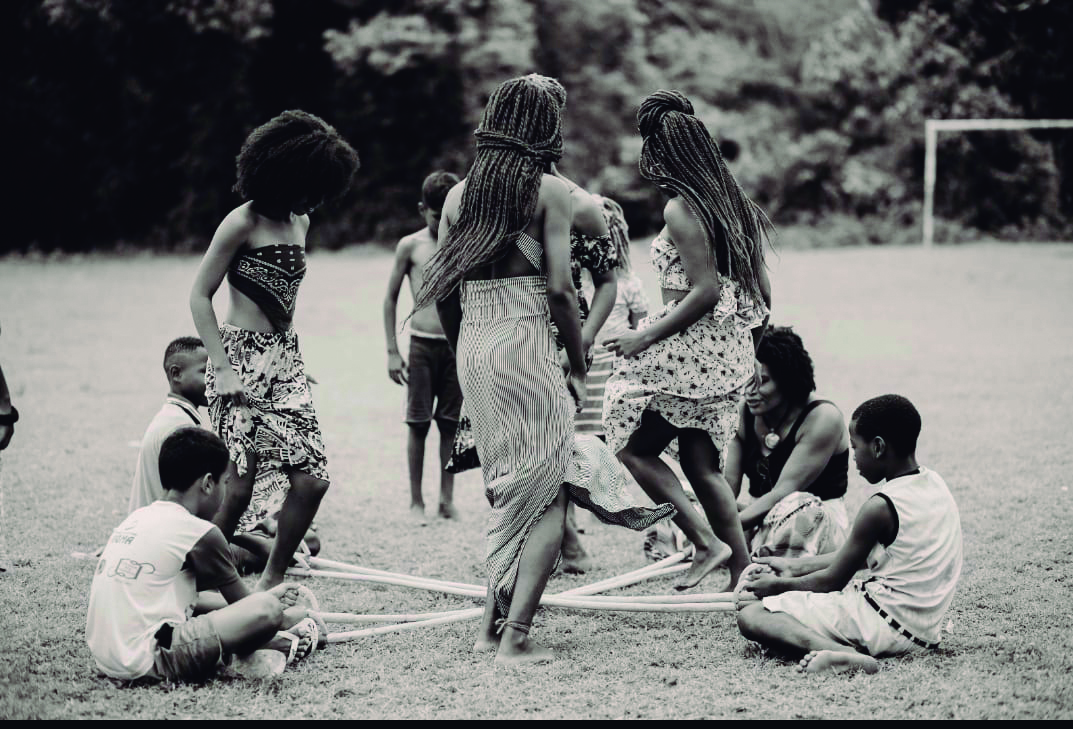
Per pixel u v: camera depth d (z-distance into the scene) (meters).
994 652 3.86
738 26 34.00
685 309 4.39
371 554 5.50
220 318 14.68
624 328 5.76
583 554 5.27
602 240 4.40
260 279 4.50
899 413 3.83
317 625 4.08
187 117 26.75
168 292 17.83
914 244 26.66
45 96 25.92
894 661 3.78
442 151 27.94
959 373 10.16
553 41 29.25
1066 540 5.30
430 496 6.75
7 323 14.11
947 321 13.73
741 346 4.56
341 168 4.50
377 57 26.14
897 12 29.17
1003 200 27.36
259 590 4.59
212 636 3.58
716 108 30.22
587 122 29.16
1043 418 8.19
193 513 3.87
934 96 27.84
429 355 6.19
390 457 7.71
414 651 4.00
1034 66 26.56
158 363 11.39
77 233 26.94
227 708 3.41
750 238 4.48
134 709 3.40
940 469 6.76
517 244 3.96
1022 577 4.77
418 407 6.20
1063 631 4.09
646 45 31.25
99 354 11.89
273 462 4.67
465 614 4.27
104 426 8.44
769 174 29.08
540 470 3.91
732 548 4.72
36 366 11.11
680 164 4.41
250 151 4.43
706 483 4.68
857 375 10.16
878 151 28.95
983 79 27.33
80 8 24.88
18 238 26.47
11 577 4.89
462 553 5.52
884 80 28.56
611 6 29.16
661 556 5.22
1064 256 21.92
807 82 30.45
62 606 4.50
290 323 4.63
